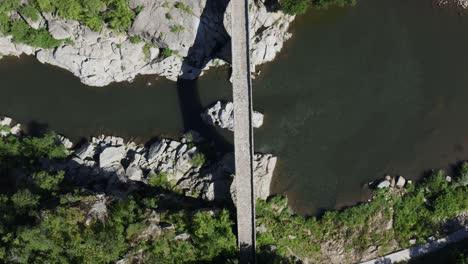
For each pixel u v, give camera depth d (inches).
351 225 2970.0
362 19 3218.5
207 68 3223.4
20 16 3184.1
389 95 3142.2
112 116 3304.6
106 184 3051.2
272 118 3181.6
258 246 2851.9
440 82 3129.9
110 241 2527.1
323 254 2925.7
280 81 3208.7
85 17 3041.3
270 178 3085.6
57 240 2541.8
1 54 3366.1
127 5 3024.1
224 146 3169.3
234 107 2802.7
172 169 3097.9
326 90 3179.1
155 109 3277.6
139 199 2920.8
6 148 3171.8
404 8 3206.2
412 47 3174.2
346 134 3125.0
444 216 2938.0
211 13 3021.7
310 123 3157.0
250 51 3075.8
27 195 2709.2
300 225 2982.3
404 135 3095.5
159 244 2615.7
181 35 3075.8
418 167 3051.2
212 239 2667.3
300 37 3225.9
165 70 3233.3
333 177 3075.8
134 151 3216.0
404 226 2935.5
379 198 2997.0
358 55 3193.9
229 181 2989.7
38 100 3361.2
